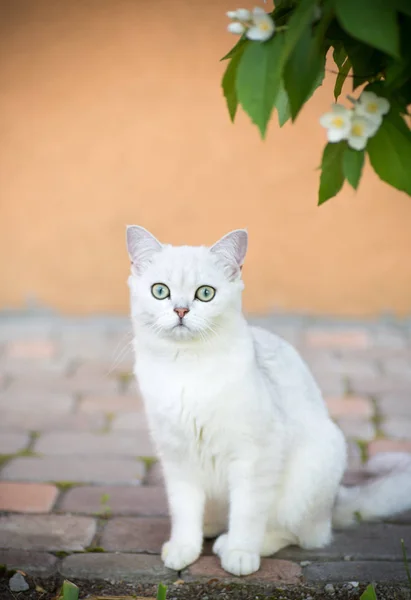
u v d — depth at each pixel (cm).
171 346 256
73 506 318
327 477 276
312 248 537
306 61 175
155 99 523
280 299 545
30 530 299
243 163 527
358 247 534
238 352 257
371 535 297
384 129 189
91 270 545
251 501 268
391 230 530
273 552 285
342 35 201
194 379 256
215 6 511
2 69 520
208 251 262
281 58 177
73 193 536
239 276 263
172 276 253
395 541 293
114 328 538
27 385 446
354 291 541
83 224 539
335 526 304
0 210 538
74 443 375
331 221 531
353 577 269
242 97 183
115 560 279
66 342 513
